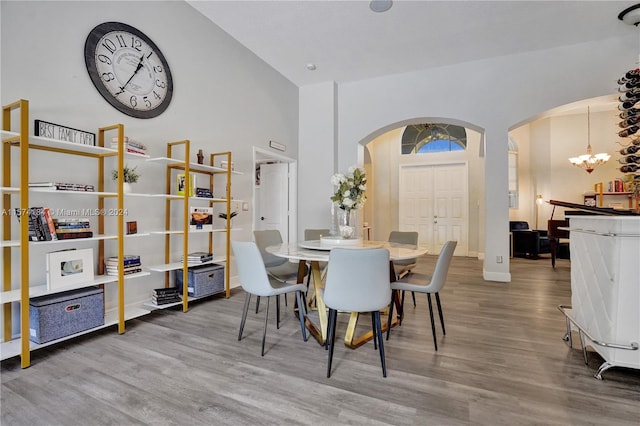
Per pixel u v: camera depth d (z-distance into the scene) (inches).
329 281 77.6
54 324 86.0
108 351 88.6
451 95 189.6
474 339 98.2
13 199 87.7
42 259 93.8
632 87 128.7
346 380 74.0
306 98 225.8
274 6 136.9
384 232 328.8
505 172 177.8
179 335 100.3
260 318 117.6
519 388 70.5
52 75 95.0
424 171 314.3
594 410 62.4
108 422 59.1
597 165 274.1
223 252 161.0
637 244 68.6
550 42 163.2
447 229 304.2
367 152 310.5
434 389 70.2
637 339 68.9
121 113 113.7
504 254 179.2
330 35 158.7
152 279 127.3
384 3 133.2
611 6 134.0
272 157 203.2
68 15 98.8
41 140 83.7
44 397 66.7
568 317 90.2
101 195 104.3
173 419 59.9
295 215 223.8
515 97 175.6
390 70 198.1
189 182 126.5
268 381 73.4
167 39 130.3
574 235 90.5
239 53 169.6
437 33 155.6
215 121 154.6
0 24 84.7
